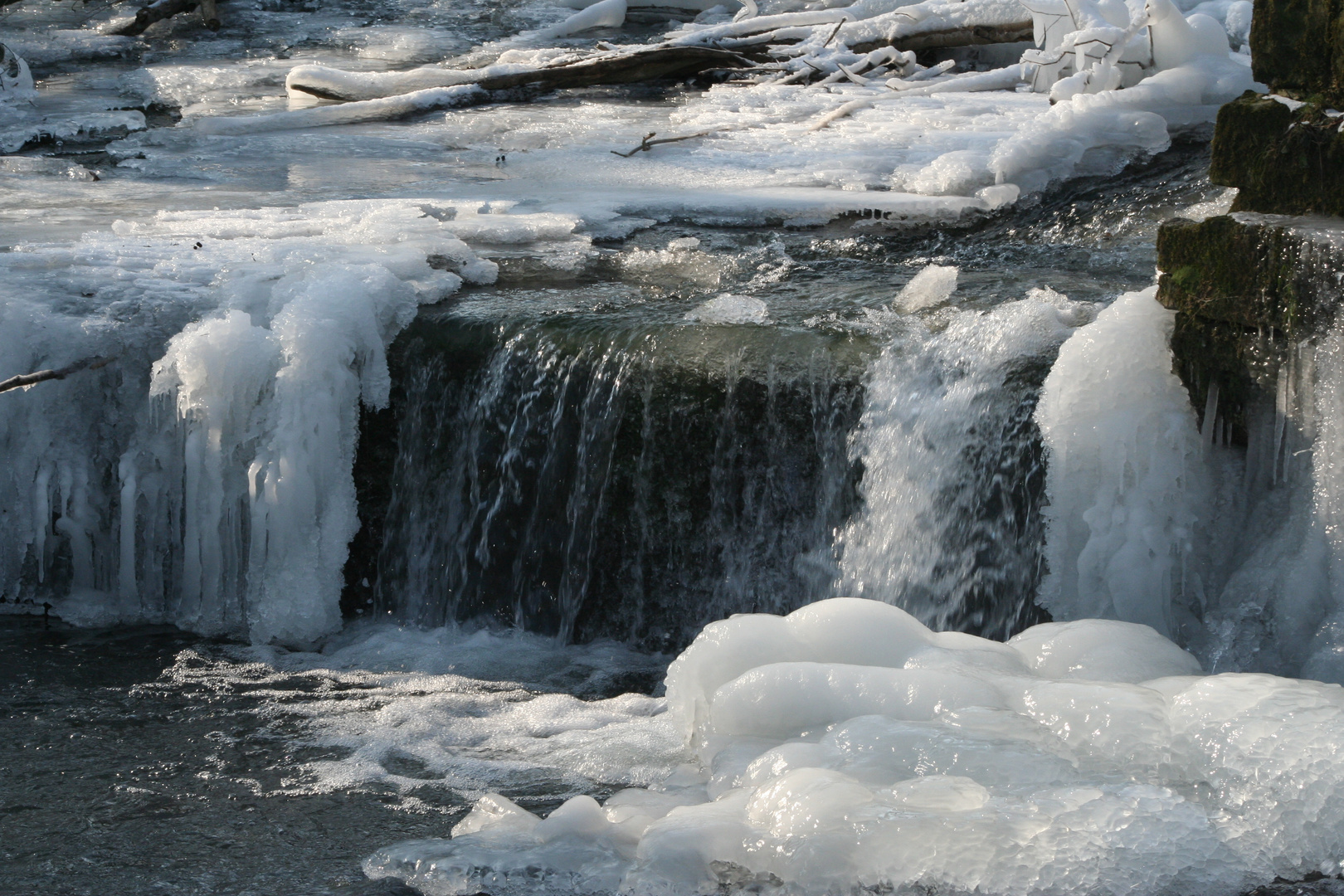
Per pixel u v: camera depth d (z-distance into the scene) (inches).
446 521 369.4
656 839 218.5
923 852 207.0
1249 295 281.4
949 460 318.7
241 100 820.0
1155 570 287.9
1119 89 625.9
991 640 281.1
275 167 612.7
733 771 245.0
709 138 652.1
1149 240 460.8
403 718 297.1
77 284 386.6
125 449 368.5
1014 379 315.3
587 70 845.2
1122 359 294.5
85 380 365.1
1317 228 275.6
